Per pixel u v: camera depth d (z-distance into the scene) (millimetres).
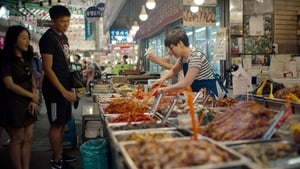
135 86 6199
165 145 1540
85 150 2969
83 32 23141
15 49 3316
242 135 1807
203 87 3398
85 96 13516
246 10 6113
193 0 5941
